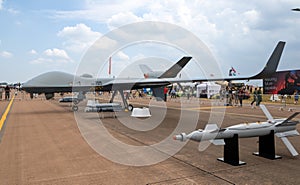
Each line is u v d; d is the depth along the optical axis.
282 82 27.66
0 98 36.19
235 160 5.34
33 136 8.59
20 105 24.45
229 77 13.11
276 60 11.70
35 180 4.48
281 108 19.56
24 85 17.09
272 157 5.82
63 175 4.74
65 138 8.22
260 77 12.43
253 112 17.28
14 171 4.97
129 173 4.85
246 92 32.38
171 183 4.32
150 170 5.03
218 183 4.30
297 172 4.89
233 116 14.71
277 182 4.35
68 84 17.52
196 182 4.36
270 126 5.86
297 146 7.12
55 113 16.48
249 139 8.09
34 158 5.90
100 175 4.74
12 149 6.76
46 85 17.17
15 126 10.88
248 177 4.61
